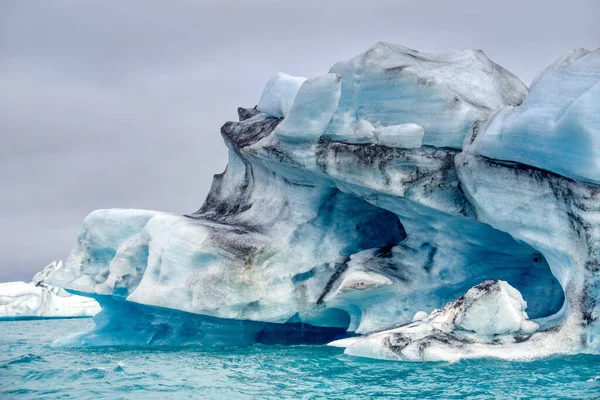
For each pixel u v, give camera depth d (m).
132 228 19.09
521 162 13.54
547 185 13.20
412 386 10.80
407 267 16.17
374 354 13.48
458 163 14.73
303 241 17.31
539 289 15.52
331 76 15.74
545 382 10.70
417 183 15.17
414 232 16.47
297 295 16.88
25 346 19.98
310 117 16.16
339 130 16.45
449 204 15.07
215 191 21.14
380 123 16.34
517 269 15.87
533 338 12.75
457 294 15.95
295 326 17.84
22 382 12.52
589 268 12.49
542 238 13.30
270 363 13.77
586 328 12.44
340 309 16.98
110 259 19.78
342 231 17.88
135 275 18.50
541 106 13.27
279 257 16.91
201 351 16.19
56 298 38.44
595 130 12.27
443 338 13.01
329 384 11.30
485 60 17.36
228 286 16.30
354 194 16.72
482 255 15.83
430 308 15.84
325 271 17.23
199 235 16.59
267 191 18.48
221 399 10.65
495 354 12.38
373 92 16.59
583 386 10.39
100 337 19.05
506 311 12.85
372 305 16.05
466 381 10.95
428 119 15.76
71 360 15.18
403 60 16.81
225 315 16.44
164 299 16.70
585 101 12.38
